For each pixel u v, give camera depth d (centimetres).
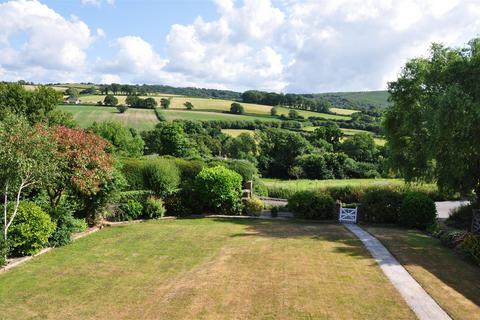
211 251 1215
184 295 848
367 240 1378
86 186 1371
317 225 1717
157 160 2392
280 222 1786
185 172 2617
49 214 1257
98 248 1248
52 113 3606
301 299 821
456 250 1229
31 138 1074
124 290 882
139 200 1838
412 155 2009
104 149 1609
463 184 1789
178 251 1216
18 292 870
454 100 1502
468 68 1576
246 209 1945
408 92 2002
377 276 968
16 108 3319
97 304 807
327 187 2934
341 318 736
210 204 1933
